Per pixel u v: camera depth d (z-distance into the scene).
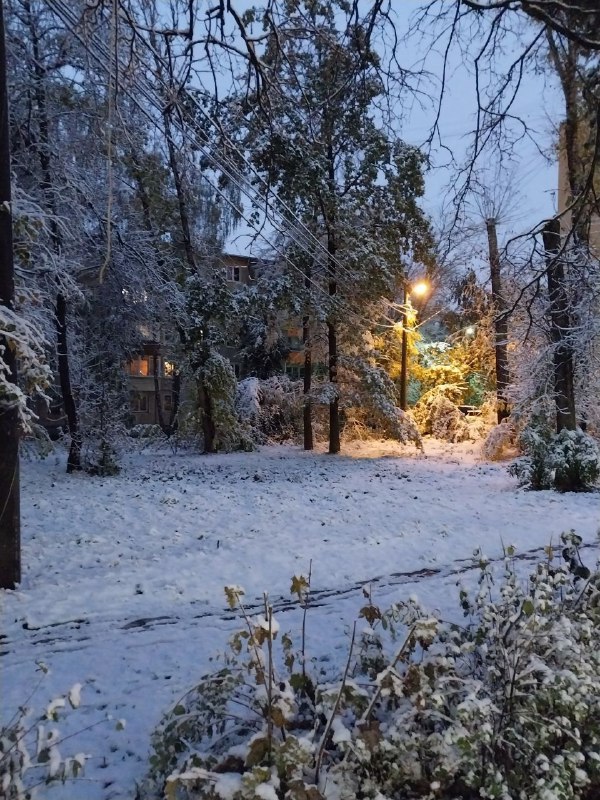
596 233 6.38
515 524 8.99
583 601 3.65
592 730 2.75
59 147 12.48
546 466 11.77
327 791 2.45
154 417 32.75
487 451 16.94
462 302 22.55
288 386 21.72
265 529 8.77
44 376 6.28
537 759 2.49
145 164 12.67
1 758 2.46
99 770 3.22
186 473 14.75
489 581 3.83
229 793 2.19
